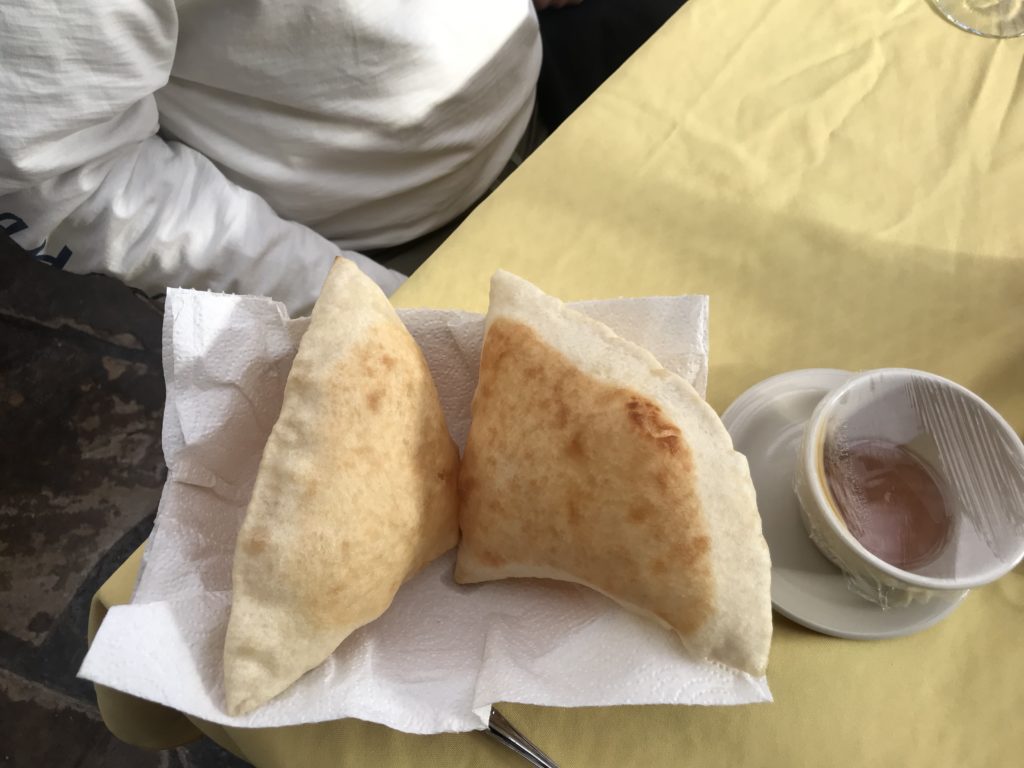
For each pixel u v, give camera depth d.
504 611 0.33
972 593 0.36
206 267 0.56
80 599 0.89
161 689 0.28
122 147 0.52
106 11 0.44
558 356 0.32
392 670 0.31
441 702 0.29
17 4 0.41
